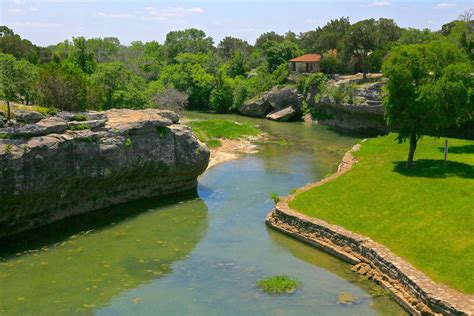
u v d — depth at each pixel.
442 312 20.34
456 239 25.91
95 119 37.00
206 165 41.75
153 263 27.45
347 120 76.12
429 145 48.56
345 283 24.81
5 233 30.53
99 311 22.34
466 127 58.47
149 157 37.53
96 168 34.00
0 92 38.75
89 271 26.41
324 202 33.22
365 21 89.62
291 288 24.17
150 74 120.00
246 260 27.75
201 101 105.38
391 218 29.59
